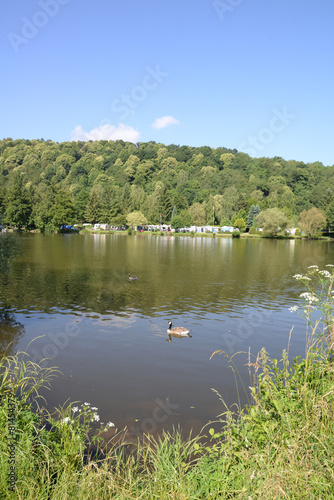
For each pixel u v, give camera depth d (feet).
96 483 14.82
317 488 12.09
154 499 14.28
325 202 393.91
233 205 431.43
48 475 14.64
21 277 90.48
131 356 39.37
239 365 37.17
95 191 476.13
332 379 16.85
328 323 17.78
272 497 12.01
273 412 16.76
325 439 13.89
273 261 137.08
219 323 53.01
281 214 342.23
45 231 368.48
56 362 37.14
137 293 73.77
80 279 89.20
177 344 43.57
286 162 587.68
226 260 139.54
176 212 436.76
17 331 47.34
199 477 15.28
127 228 422.00
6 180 585.22
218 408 28.02
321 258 150.00
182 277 95.30
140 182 595.88
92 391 30.68
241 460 14.78
